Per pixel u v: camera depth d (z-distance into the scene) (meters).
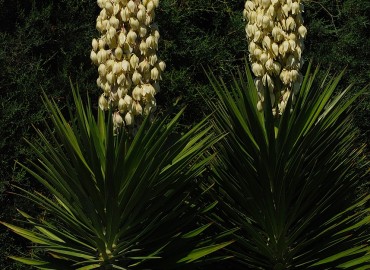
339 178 4.70
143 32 3.90
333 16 7.39
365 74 7.51
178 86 6.66
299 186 4.60
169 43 6.60
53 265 4.25
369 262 4.66
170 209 4.32
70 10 6.35
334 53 7.39
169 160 4.07
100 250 4.09
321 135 4.48
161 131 4.18
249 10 4.33
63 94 6.30
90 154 4.01
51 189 4.17
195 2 6.79
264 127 4.44
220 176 4.62
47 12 6.18
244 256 4.56
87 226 4.20
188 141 4.26
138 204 4.03
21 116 6.05
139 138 3.85
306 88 4.61
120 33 3.90
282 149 4.31
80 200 4.00
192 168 4.16
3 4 6.23
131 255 4.22
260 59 4.32
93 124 4.14
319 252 4.61
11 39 6.06
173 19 6.64
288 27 4.23
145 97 3.95
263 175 4.37
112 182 3.88
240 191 4.54
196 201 4.61
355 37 7.45
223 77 6.90
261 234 4.62
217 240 4.31
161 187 4.05
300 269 4.64
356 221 4.86
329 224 4.66
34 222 4.52
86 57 6.45
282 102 4.37
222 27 7.01
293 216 4.46
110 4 3.89
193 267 4.27
